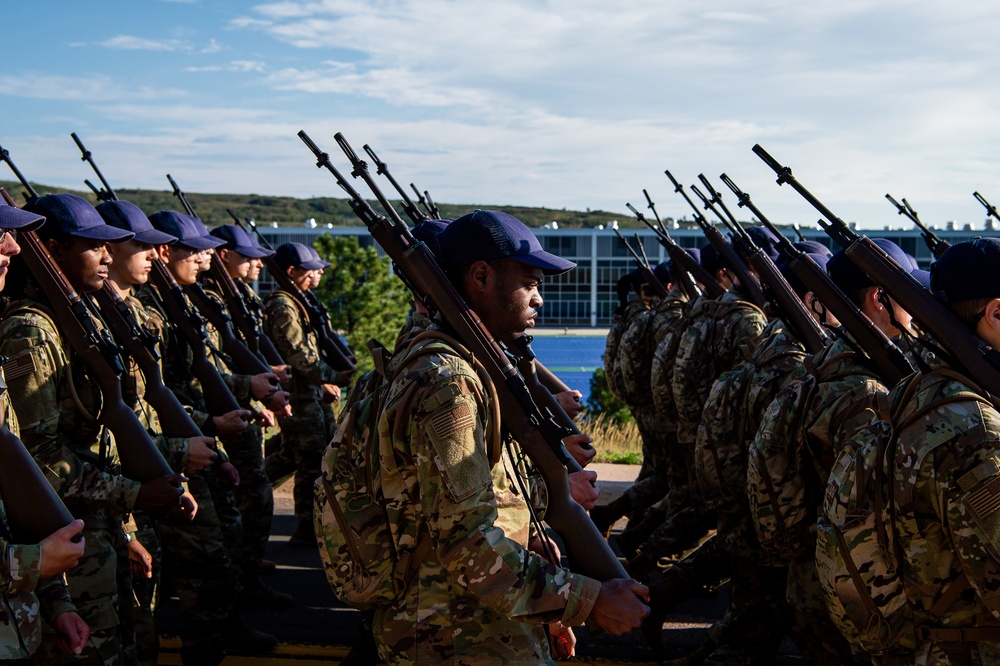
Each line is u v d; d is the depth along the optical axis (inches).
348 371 291.6
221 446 226.1
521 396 100.2
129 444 143.8
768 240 220.4
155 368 167.6
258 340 266.4
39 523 105.0
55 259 150.4
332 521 103.1
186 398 203.6
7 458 105.1
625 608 93.5
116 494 138.9
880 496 99.1
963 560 91.7
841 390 128.5
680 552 223.5
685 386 225.8
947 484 92.0
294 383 277.9
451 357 96.6
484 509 92.2
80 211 151.6
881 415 105.5
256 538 228.5
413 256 102.5
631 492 276.7
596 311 2449.6
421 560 99.3
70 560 104.5
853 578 102.4
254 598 228.4
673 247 277.1
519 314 105.3
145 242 183.8
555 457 100.3
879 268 104.3
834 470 108.1
